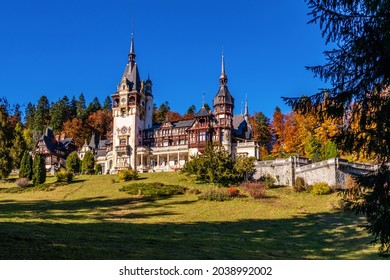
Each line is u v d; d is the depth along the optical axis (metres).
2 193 55.53
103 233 25.62
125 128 90.12
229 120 85.06
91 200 49.03
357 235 30.45
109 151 92.88
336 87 12.29
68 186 59.78
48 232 22.08
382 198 11.73
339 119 12.70
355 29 11.80
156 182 57.66
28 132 109.19
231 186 54.81
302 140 84.56
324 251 25.73
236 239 28.61
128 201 47.84
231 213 40.78
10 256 14.86
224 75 87.50
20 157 75.69
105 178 66.06
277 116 107.56
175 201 47.28
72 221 32.59
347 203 13.29
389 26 10.73
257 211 41.50
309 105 12.52
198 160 58.69
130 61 97.00
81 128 134.88
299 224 35.56
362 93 11.82
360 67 11.68
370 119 11.91
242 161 57.47
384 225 11.61
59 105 148.25
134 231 28.73
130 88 92.94
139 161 89.44
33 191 56.38
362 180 12.16
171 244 23.36
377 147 11.69
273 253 23.92
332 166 50.12
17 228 22.34
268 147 107.31
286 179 55.59
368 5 10.96
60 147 109.75
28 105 161.75
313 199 46.16
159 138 92.12
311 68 12.49
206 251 21.84
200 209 42.72
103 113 144.50
